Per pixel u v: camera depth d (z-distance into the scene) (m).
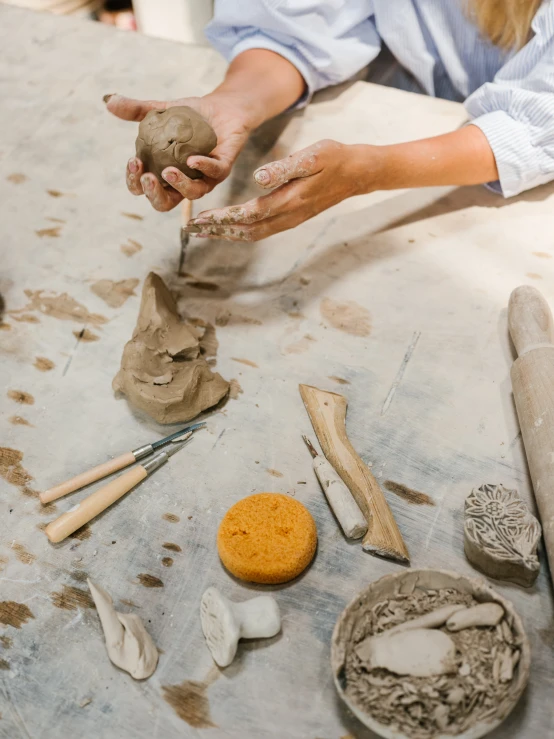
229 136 1.32
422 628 0.84
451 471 1.07
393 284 1.31
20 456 1.12
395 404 1.15
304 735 0.84
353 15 1.58
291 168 1.12
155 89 1.73
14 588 0.98
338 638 0.83
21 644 0.93
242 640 0.92
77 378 1.22
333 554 0.99
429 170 1.35
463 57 1.68
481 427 1.11
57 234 1.45
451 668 0.80
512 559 0.91
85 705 0.87
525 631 0.86
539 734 0.82
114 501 1.06
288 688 0.88
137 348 1.15
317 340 1.24
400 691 0.79
